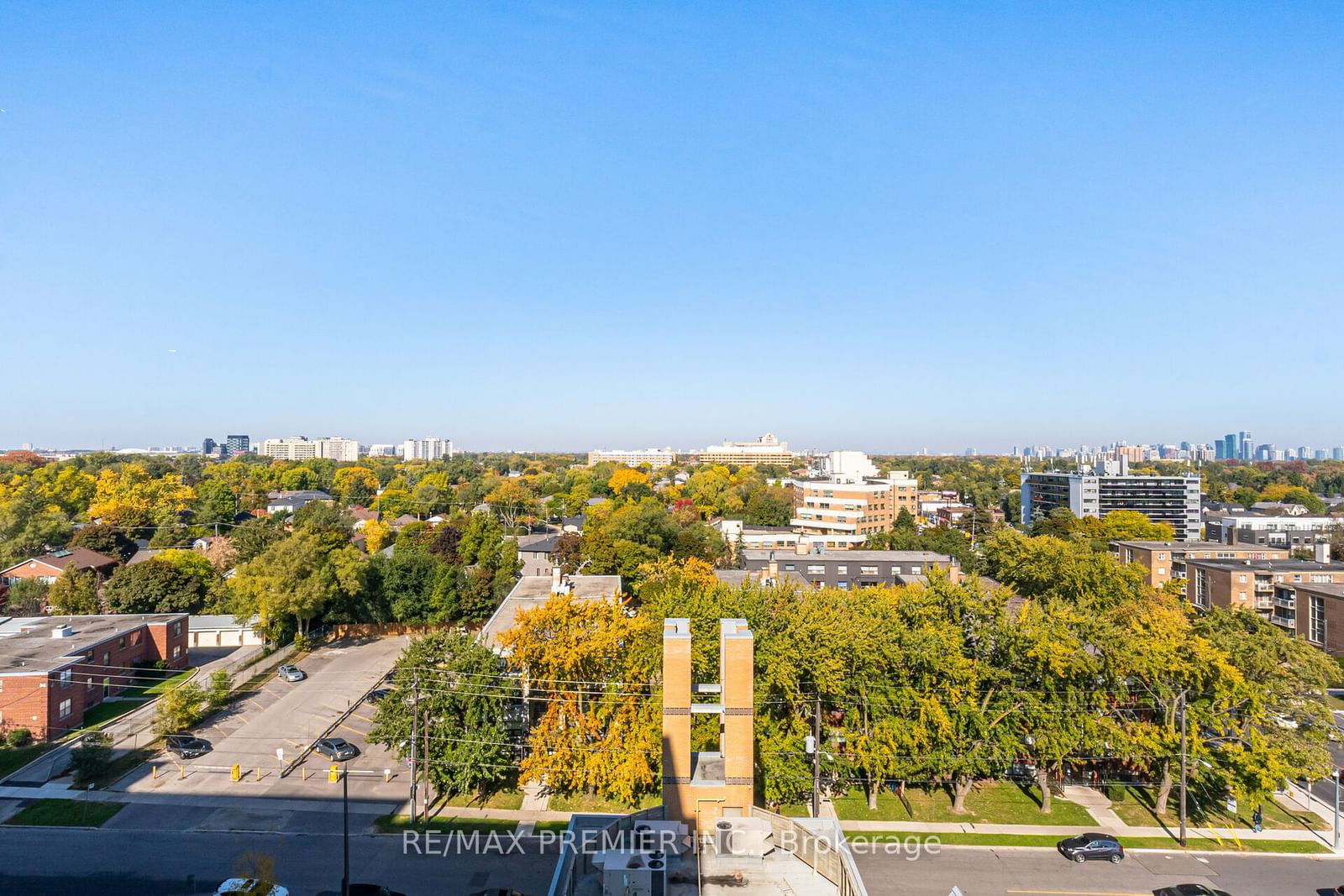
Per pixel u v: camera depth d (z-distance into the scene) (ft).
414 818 126.00
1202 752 126.93
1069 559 235.40
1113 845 117.91
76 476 457.27
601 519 403.75
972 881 110.73
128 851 115.34
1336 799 124.36
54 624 195.42
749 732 81.20
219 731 166.30
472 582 265.95
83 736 159.84
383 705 136.15
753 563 296.92
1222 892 104.99
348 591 238.48
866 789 138.21
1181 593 289.33
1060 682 130.31
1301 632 253.44
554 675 134.10
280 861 112.88
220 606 249.75
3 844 116.98
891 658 129.70
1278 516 474.08
